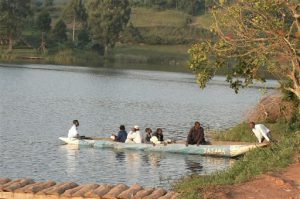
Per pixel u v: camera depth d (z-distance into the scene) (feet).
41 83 381.40
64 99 292.40
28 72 471.62
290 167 89.92
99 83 399.24
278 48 109.60
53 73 472.44
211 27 111.86
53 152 151.33
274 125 163.02
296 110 154.61
